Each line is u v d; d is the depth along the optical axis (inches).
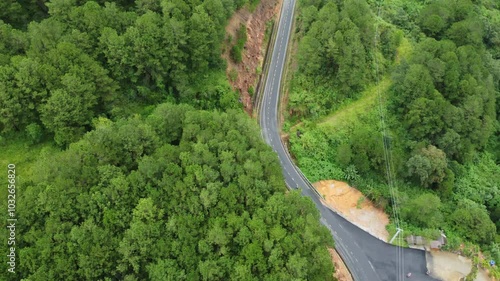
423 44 6387.8
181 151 4030.5
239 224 3617.1
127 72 4911.4
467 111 5772.6
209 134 4220.0
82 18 4766.2
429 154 5477.4
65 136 4224.9
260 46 6501.0
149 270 3348.9
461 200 5482.3
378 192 5221.5
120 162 3924.7
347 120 5890.8
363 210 5172.2
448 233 5073.8
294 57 6417.3
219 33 5477.4
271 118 5812.0
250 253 3494.1
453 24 7027.6
